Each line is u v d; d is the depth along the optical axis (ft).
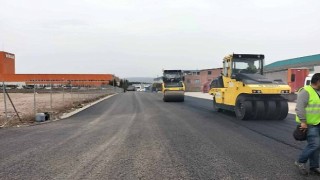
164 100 102.78
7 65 246.47
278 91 48.83
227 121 50.14
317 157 20.93
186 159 25.34
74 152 28.09
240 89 51.93
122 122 49.90
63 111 70.69
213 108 73.72
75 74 239.50
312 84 20.75
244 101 50.42
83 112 69.21
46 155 26.94
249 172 21.63
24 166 23.44
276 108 49.85
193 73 305.94
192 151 28.27
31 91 199.41
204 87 204.64
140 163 24.16
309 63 176.35
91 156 26.53
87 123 49.29
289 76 108.47
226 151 28.19
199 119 52.95
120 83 341.62
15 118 55.01
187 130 40.73
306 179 20.08
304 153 20.76
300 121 20.68
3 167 23.22
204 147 29.96
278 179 20.11
